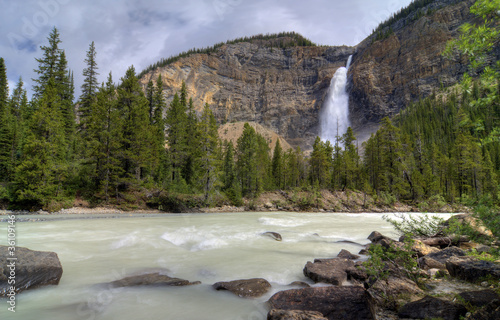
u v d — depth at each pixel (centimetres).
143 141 3441
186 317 451
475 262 568
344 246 1096
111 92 3516
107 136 3034
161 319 442
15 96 5234
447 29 18888
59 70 4453
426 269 645
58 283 598
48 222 1705
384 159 5512
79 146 3762
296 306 464
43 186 2548
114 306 489
